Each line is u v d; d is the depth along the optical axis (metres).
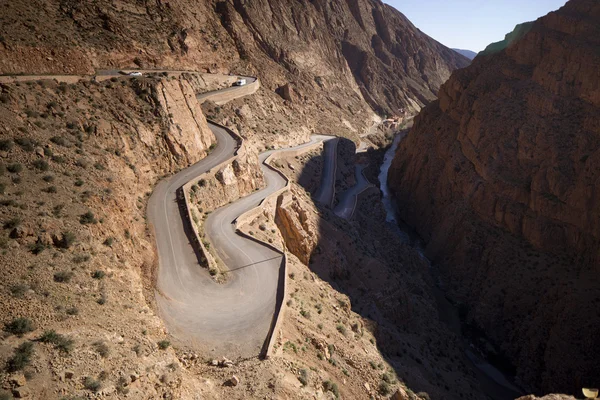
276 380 22.33
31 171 25.64
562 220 58.84
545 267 57.97
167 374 18.89
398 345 40.84
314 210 57.62
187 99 49.97
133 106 42.78
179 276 30.09
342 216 70.56
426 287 64.69
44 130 30.12
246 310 28.28
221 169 46.16
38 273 19.80
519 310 57.12
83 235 23.48
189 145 46.44
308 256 47.84
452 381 42.34
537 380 49.97
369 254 57.59
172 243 33.16
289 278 34.59
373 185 95.12
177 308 26.98
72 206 24.91
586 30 71.25
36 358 15.80
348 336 33.75
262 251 36.69
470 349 55.62
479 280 65.12
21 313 17.48
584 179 56.72
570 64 68.38
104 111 38.88
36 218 22.22
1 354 15.44
